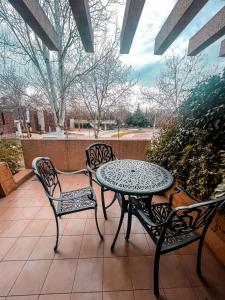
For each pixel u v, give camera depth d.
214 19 1.67
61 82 4.11
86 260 1.46
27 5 1.25
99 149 2.48
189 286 1.27
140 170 1.75
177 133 2.29
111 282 1.28
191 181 1.71
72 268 1.38
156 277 1.18
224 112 1.64
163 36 1.85
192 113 2.09
